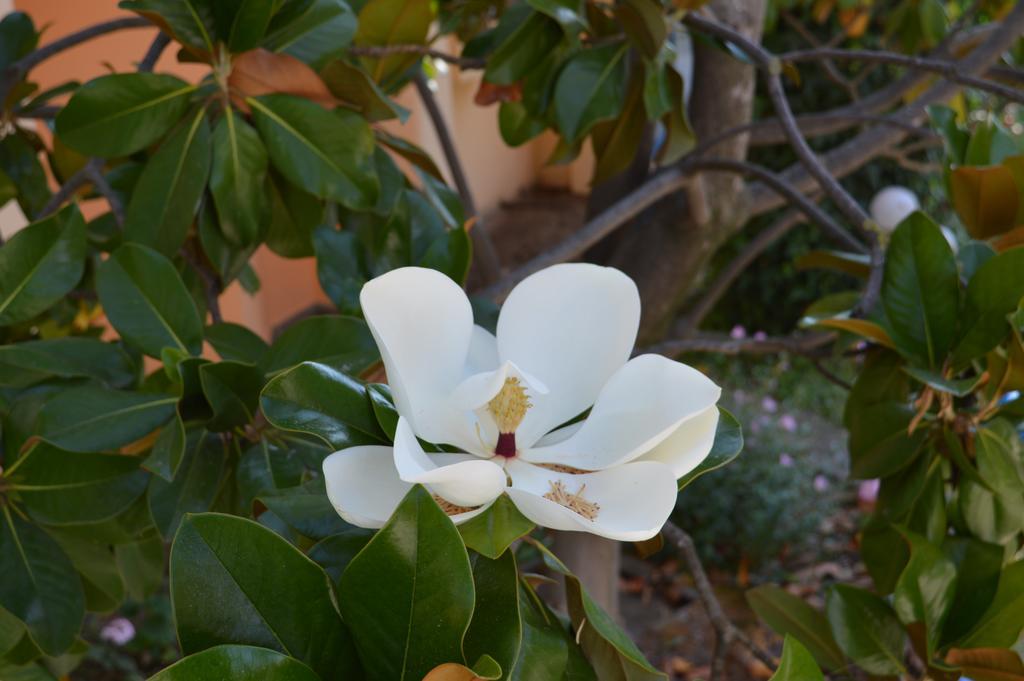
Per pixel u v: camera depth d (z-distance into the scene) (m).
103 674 2.91
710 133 1.67
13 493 0.96
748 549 3.61
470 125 6.46
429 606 0.68
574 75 1.23
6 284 0.98
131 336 0.97
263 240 1.15
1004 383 1.00
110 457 0.96
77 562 1.11
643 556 0.79
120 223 1.09
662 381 0.73
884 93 1.75
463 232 1.01
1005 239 1.13
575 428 0.77
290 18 1.08
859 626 1.02
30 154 1.39
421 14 1.26
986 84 1.19
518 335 0.76
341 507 0.70
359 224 1.24
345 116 1.09
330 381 0.77
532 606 0.80
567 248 1.37
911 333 1.04
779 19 4.63
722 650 1.04
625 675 0.79
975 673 0.94
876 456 1.06
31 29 1.40
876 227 1.09
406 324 0.73
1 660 0.94
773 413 4.36
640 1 1.15
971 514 1.04
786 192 1.28
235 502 0.97
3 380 1.00
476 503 0.69
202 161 1.06
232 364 0.90
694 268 1.79
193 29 1.03
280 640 0.70
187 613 0.70
